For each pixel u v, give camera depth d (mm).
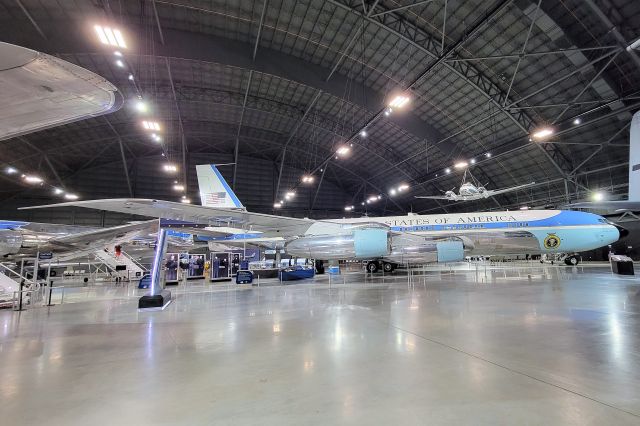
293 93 29344
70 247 14547
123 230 14539
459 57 20594
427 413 2859
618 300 8680
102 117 31438
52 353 4879
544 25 16719
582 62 18188
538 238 18438
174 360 4465
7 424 2793
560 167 26797
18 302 10398
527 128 23938
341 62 24125
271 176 46844
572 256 26859
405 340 5219
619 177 25500
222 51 22156
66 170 37875
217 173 19859
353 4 18406
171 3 19078
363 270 30250
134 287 17156
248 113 34094
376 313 7559
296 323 6660
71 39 19219
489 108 24109
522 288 11766
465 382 3523
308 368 4039
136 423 2797
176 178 42562
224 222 14867
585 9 16016
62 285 18781
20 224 18125
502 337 5301
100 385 3631
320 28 20844
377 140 35188
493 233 18750
